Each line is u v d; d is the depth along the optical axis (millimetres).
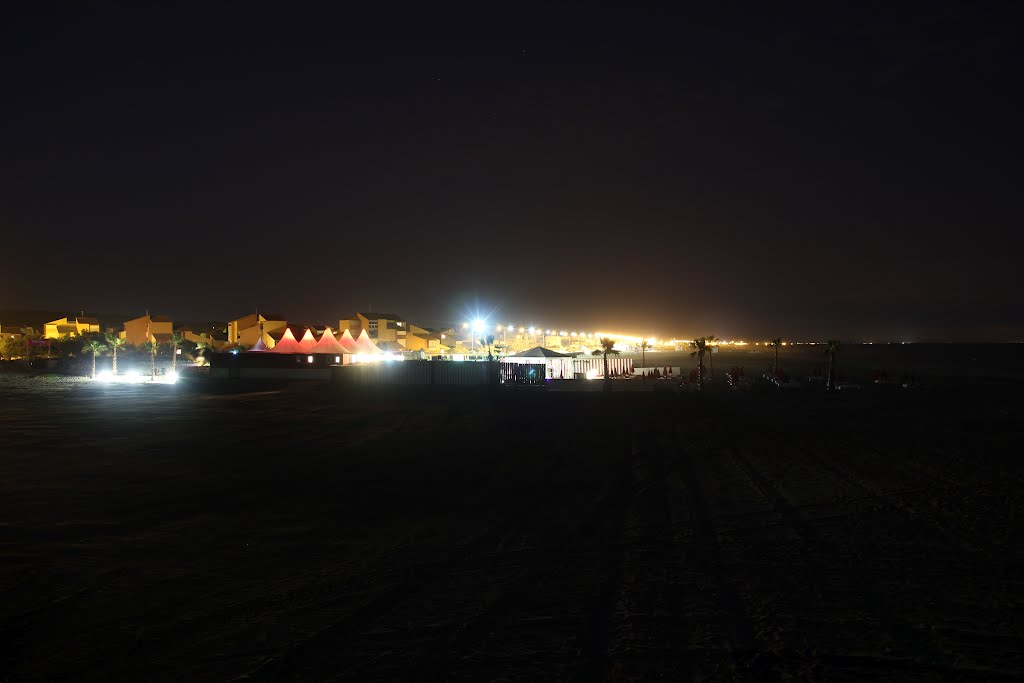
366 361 64875
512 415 30578
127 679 5824
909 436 23781
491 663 6105
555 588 8234
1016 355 180250
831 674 5922
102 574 8781
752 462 18141
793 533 10875
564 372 56906
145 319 98125
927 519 11852
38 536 10609
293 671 5961
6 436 22531
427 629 6930
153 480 15250
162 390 45344
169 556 9578
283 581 8508
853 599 7859
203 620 7203
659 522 11586
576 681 5750
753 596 7949
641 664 6090
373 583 8430
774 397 41188
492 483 15109
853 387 48250
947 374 74000
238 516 11961
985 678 5871
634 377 55250
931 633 6852
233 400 38156
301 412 31516
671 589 8195
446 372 50844
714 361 105438
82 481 15086
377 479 15508
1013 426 26844
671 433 24375
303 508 12578
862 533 10891
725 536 10703
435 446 20875
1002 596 7965
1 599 7844
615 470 16828
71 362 67875
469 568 9047
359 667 6031
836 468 17219
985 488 14648
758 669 6008
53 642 6629
